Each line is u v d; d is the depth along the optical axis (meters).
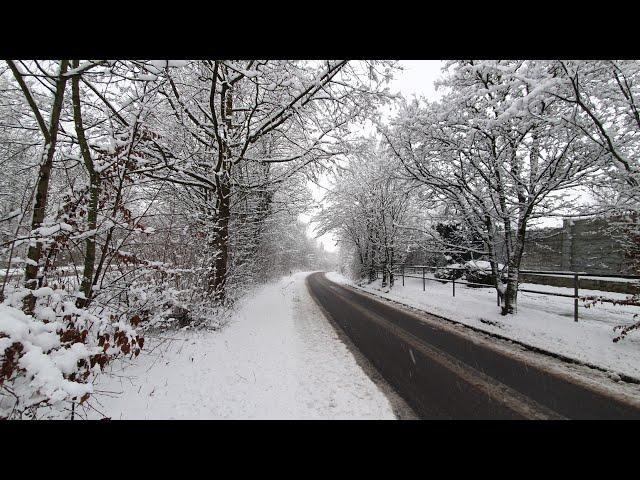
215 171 6.59
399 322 8.46
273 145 10.07
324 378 4.38
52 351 2.39
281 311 10.14
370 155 9.41
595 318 6.98
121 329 3.01
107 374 3.74
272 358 5.19
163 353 4.75
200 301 6.41
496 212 8.21
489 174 8.05
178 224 5.80
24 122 5.82
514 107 5.46
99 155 3.98
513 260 7.95
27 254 3.23
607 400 3.77
